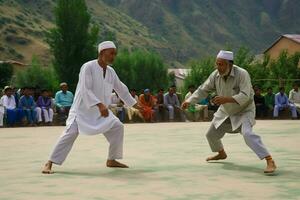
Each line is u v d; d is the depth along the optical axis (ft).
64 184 18.13
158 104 61.00
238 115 21.56
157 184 18.01
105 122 20.84
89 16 143.54
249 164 22.82
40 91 56.44
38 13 365.81
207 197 15.76
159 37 533.55
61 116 55.72
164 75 169.48
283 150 28.12
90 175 20.08
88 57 142.61
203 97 22.49
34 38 309.63
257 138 20.66
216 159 23.95
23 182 18.66
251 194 16.19
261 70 122.42
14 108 54.24
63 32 141.49
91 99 20.36
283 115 64.13
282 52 130.21
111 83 21.40
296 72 125.29
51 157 20.80
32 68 151.33
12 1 350.23
